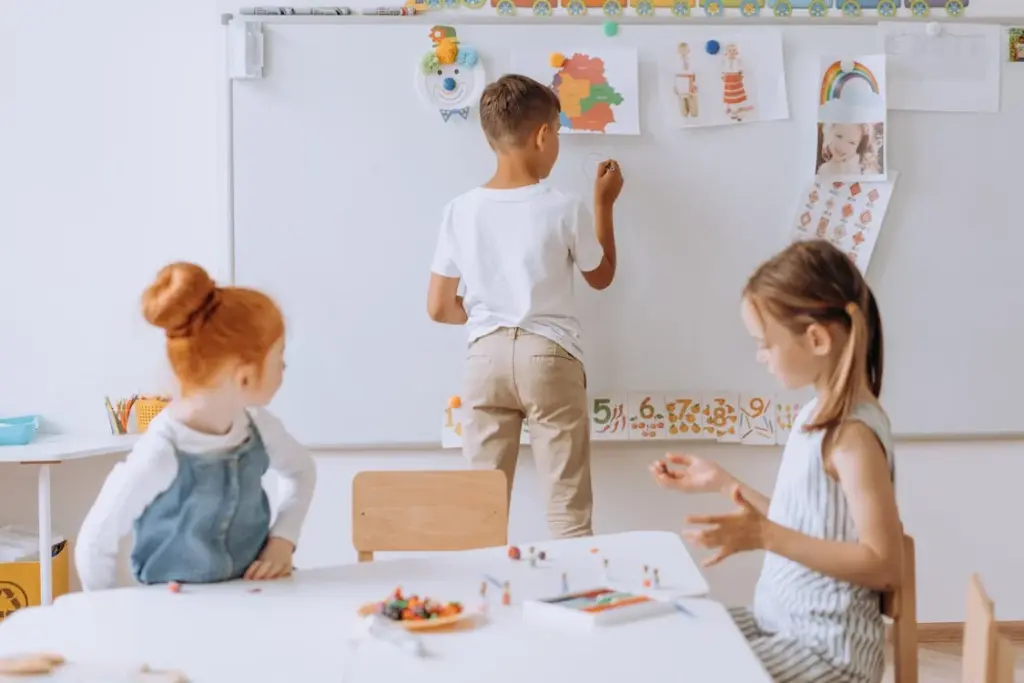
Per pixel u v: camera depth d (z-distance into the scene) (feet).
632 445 9.20
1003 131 9.25
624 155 9.07
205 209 9.29
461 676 3.73
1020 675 8.72
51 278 9.32
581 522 8.23
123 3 9.23
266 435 5.37
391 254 9.07
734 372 9.19
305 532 9.17
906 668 5.03
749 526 4.51
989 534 9.43
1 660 3.77
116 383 9.37
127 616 4.46
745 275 9.16
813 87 9.12
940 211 9.25
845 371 4.83
